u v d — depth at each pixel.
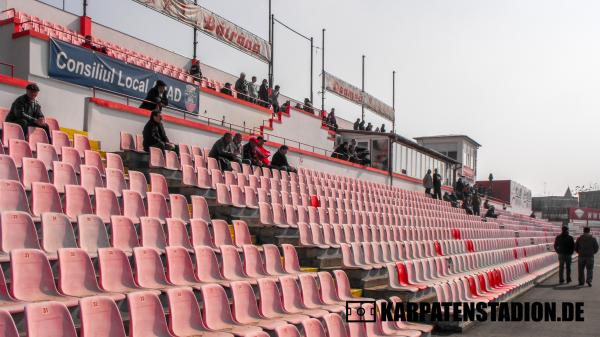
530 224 44.19
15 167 7.75
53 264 5.78
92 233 6.53
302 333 6.21
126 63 13.75
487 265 15.81
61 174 8.32
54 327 4.06
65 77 12.25
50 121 10.71
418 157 30.73
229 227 9.28
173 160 11.53
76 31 17.73
